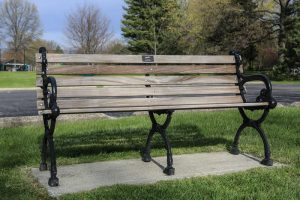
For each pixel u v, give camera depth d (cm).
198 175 410
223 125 680
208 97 489
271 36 3750
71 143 546
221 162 462
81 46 4559
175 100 473
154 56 479
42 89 420
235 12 3506
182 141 570
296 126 675
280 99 1472
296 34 3419
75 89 434
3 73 4394
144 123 707
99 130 639
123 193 349
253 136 597
